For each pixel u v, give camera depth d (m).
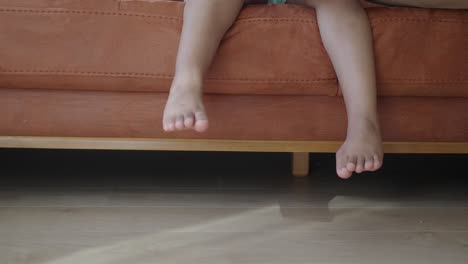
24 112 1.19
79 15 1.13
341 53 1.15
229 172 1.54
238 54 1.16
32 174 1.46
